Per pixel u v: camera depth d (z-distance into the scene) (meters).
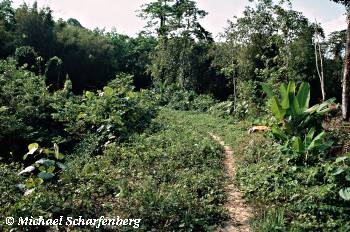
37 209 5.72
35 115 13.38
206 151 10.84
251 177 8.34
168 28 29.53
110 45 35.78
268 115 15.63
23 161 11.66
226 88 31.22
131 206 6.54
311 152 8.94
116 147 10.72
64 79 29.72
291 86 10.86
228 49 22.98
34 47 27.81
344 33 22.73
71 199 6.34
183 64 29.88
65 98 15.08
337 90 23.97
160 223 6.10
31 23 28.28
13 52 26.09
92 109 13.38
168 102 28.14
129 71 38.66
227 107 22.75
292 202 6.95
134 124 14.41
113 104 13.87
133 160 9.55
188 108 26.62
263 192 7.48
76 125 12.93
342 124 12.59
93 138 12.15
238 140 12.69
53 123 13.85
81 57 31.03
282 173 8.09
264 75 19.50
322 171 7.94
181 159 9.83
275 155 9.51
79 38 32.38
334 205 6.68
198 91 30.77
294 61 19.62
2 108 12.24
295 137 9.29
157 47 30.61
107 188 7.29
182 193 7.12
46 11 29.56
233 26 22.28
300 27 19.09
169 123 16.22
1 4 28.86
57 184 6.86
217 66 29.28
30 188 6.39
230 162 10.64
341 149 9.93
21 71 16.53
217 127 16.70
